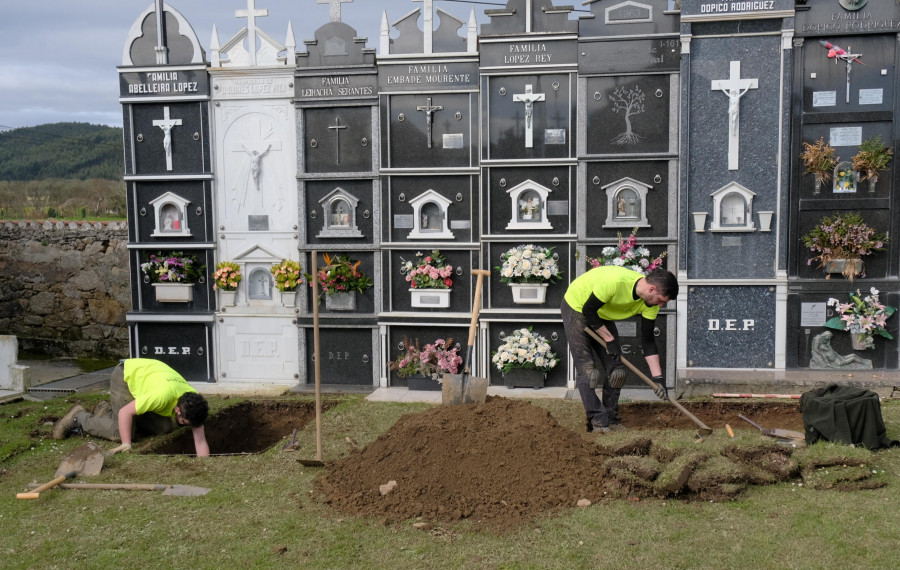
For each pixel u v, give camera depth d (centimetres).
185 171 852
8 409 737
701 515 425
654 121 757
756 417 659
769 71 735
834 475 463
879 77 725
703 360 766
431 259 804
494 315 789
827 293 743
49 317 1114
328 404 731
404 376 809
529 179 785
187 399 573
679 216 754
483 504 446
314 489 488
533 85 777
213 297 861
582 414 655
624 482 460
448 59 789
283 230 845
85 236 1091
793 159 742
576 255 781
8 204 1625
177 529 428
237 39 835
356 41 803
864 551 374
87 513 456
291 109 830
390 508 446
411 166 808
